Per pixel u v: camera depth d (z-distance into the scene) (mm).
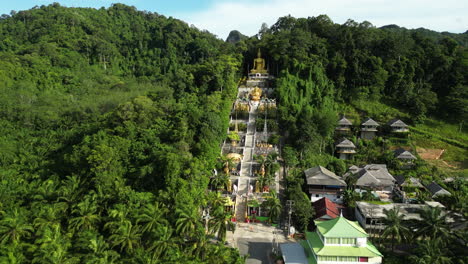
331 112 120750
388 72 143875
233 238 71312
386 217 67438
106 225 56500
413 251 60938
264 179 84250
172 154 70438
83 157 74875
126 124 85812
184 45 186500
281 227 75750
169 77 147125
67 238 55469
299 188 83000
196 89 129125
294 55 144125
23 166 85250
